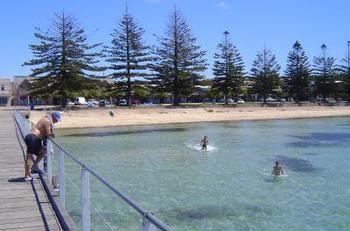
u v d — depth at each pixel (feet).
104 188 59.98
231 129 171.94
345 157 93.91
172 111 230.27
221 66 289.74
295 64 319.68
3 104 346.13
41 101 322.55
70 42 231.30
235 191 59.62
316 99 348.18
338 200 54.39
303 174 72.84
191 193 58.18
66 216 27.66
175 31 258.57
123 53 250.16
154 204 52.54
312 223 45.24
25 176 39.37
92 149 109.40
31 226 26.30
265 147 112.88
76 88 236.22
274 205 52.01
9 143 69.82
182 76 256.93
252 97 379.14
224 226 44.24
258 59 308.60
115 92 252.62
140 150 106.83
